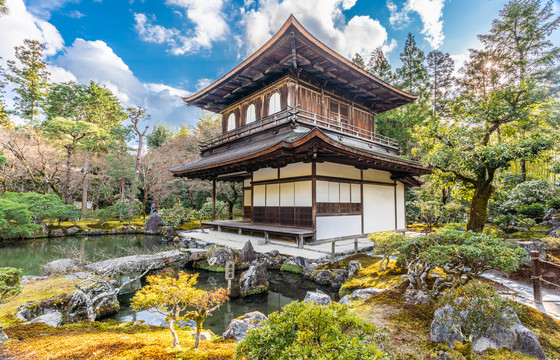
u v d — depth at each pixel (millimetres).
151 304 3803
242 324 4777
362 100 16516
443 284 5047
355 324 2621
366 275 7547
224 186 26359
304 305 2840
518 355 3406
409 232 15430
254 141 13938
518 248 4238
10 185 24859
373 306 5164
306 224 11062
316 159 10750
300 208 11422
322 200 11125
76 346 3777
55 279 8125
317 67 12297
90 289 7016
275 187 12984
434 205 16797
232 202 24422
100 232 21734
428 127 12172
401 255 6008
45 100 34750
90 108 34812
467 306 3766
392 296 5445
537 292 5289
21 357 3398
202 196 30438
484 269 4477
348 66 12508
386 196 14766
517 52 21766
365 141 15125
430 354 3461
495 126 11508
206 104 17625
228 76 13805
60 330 4844
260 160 10922
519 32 21484
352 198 12555
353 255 9664
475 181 11609
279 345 2434
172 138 39000
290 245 10703
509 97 11156
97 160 29078
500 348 3516
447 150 10992
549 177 20219
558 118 13758
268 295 7977
